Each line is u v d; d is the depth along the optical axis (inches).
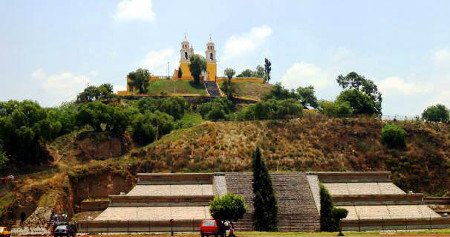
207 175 4033.0
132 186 4618.6
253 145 5137.8
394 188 4072.3
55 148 5231.3
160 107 7342.5
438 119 7524.6
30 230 3624.5
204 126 5403.5
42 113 5068.9
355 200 3860.7
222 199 3034.0
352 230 3484.3
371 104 6574.8
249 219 3599.9
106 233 3385.8
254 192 3511.3
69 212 4274.1
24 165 4854.8
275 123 5590.6
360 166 4990.2
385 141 5339.6
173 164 4776.1
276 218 3479.3
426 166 5009.8
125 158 4918.8
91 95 7642.7
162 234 3309.5
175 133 5374.0
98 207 4360.2
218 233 2876.5
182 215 3631.9
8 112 5167.3
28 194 4183.1
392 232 3294.8
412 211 3821.4
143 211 3651.6
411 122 5787.4
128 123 5693.9
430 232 3196.4
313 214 3737.7
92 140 5364.2
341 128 5561.0
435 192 4768.7
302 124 5629.9
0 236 3043.8
